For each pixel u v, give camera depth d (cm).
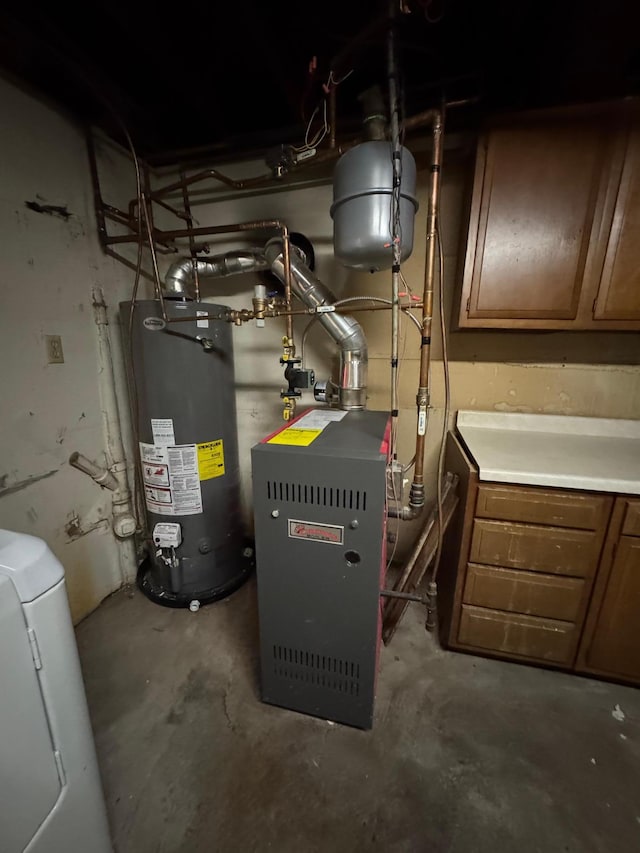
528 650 132
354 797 96
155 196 168
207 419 161
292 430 118
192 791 98
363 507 94
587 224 124
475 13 100
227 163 177
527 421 164
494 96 131
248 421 204
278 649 114
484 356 165
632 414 156
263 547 105
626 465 123
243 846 86
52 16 102
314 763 104
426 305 116
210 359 157
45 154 135
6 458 127
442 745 109
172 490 161
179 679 132
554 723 116
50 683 62
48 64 120
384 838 88
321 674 112
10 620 55
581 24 101
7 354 126
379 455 92
